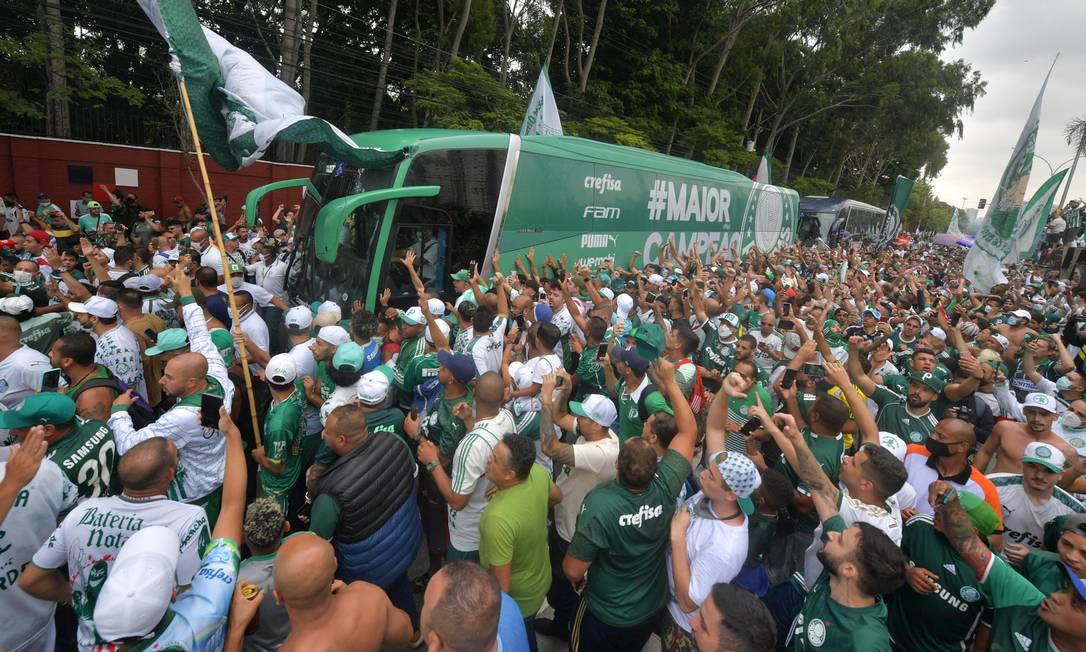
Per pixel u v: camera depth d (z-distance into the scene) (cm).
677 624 334
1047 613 266
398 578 392
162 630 228
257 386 582
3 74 1928
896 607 334
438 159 898
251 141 603
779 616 364
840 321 1002
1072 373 639
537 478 356
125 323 625
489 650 224
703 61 3944
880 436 405
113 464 371
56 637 369
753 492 326
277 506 311
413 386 559
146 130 2281
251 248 1241
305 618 244
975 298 1253
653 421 400
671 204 1500
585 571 342
